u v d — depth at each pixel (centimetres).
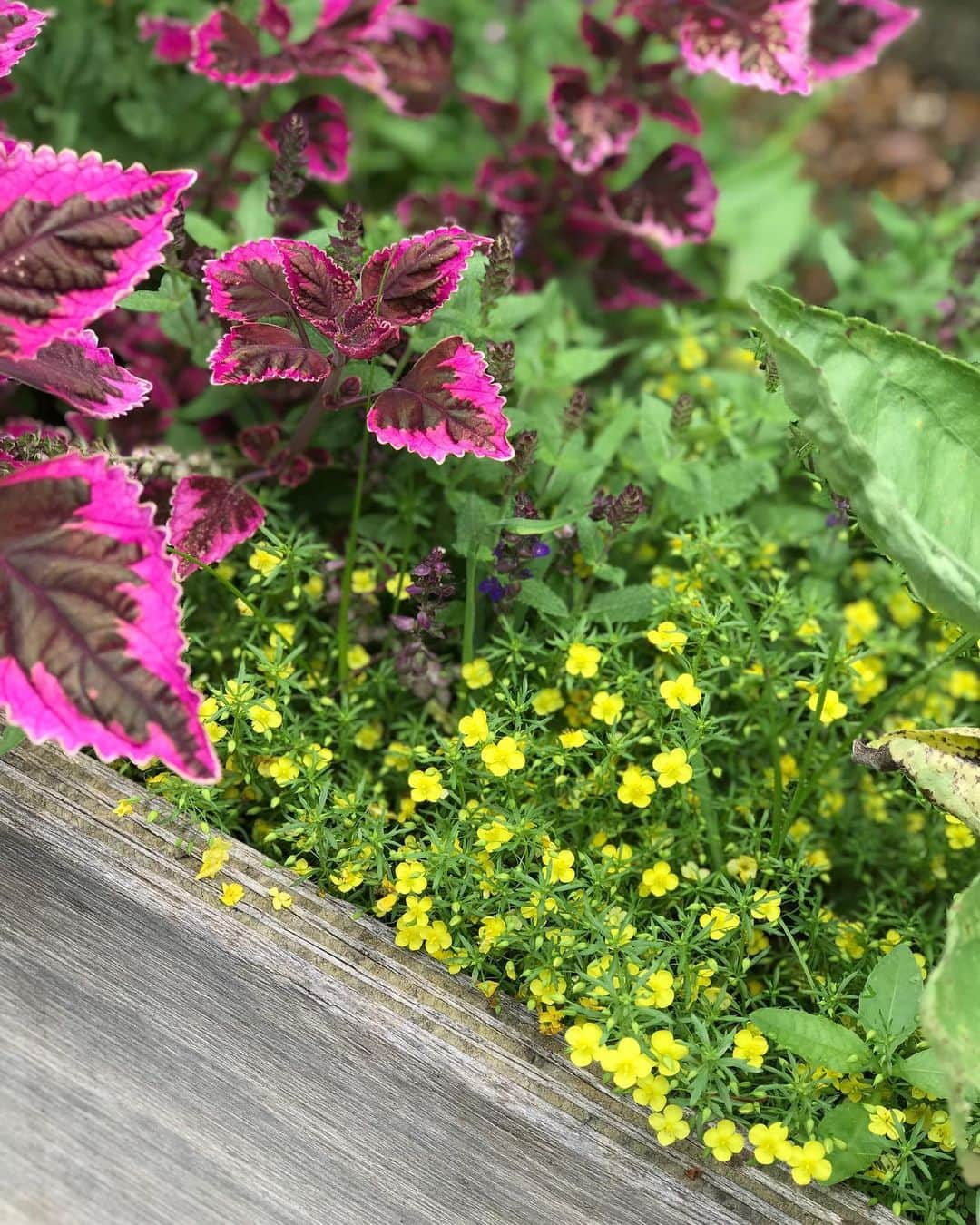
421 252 47
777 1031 43
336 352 48
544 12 79
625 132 62
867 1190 44
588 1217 41
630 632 54
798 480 63
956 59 98
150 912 43
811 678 52
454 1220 40
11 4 48
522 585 51
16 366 44
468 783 49
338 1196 40
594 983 43
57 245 41
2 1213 38
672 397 63
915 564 43
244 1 64
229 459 56
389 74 65
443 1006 43
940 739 45
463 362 47
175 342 57
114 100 68
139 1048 41
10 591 40
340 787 51
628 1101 42
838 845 53
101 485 40
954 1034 39
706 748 52
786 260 77
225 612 54
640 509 50
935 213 90
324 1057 42
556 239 66
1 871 42
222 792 48
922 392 44
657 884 46
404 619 49
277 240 48
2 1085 40
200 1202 39
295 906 44
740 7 57
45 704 39
